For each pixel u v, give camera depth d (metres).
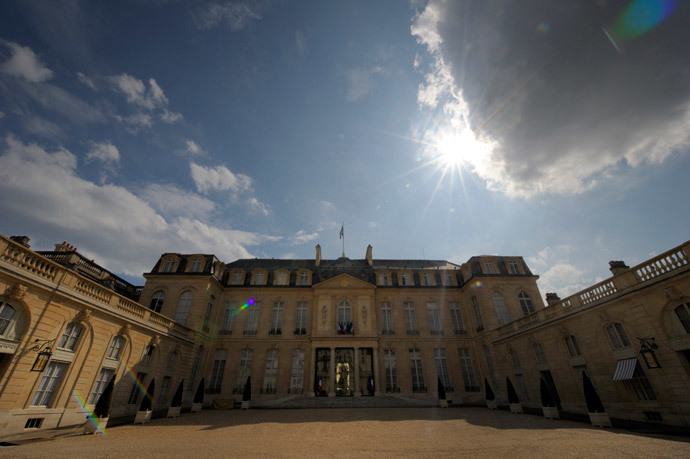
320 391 29.59
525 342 24.08
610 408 16.84
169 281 30.84
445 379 30.69
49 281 14.88
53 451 10.41
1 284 12.93
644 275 15.16
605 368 17.25
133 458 9.63
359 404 25.77
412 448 11.12
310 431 14.79
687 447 9.69
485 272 32.22
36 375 14.59
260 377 30.31
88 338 17.34
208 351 30.94
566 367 20.02
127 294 30.52
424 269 36.81
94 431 14.28
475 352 31.73
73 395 16.33
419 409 23.80
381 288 34.78
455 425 16.06
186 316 29.45
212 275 31.22
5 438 12.47
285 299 34.19
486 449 10.66
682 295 13.47
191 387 28.12
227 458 9.80
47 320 14.88
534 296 31.02
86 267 25.34
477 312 31.83
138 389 21.41
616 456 9.14
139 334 21.28
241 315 33.00
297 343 31.91
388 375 30.95
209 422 18.08
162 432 14.73
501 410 23.23
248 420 18.66
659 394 14.41
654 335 14.65
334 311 33.12
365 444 11.90
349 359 32.50
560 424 15.45
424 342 32.25
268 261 40.00
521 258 33.38
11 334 13.48
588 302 18.39
